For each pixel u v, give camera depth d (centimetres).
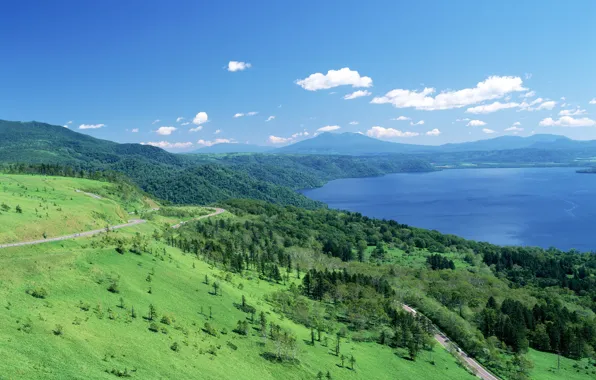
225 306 14500
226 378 9188
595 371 16362
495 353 16275
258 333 13275
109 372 7356
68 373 6775
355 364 13450
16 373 6231
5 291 9444
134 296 12081
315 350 13650
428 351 16312
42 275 11038
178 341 10262
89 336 8588
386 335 16788
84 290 11156
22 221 16562
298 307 17162
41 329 8075
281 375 10775
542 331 18662
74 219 19950
